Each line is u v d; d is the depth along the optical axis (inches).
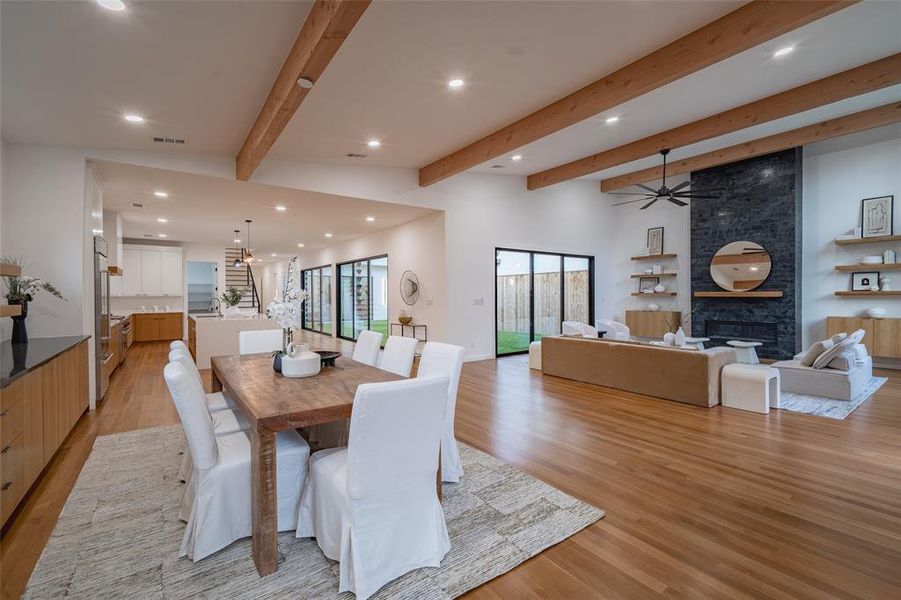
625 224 382.9
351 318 431.8
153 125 150.8
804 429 144.5
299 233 370.3
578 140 227.1
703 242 318.3
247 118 150.5
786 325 276.5
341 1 82.2
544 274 341.1
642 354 192.2
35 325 152.9
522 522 87.6
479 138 195.9
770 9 106.4
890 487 102.3
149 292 388.8
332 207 262.5
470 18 105.3
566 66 133.4
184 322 402.0
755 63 150.9
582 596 66.3
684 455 122.5
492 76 136.6
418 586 68.9
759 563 73.9
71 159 161.9
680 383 178.5
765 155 285.7
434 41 114.8
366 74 130.9
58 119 138.6
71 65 108.5
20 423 90.4
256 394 86.6
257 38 104.2
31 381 97.3
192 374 90.3
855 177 259.1
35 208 155.4
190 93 129.2
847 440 133.9
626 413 164.1
